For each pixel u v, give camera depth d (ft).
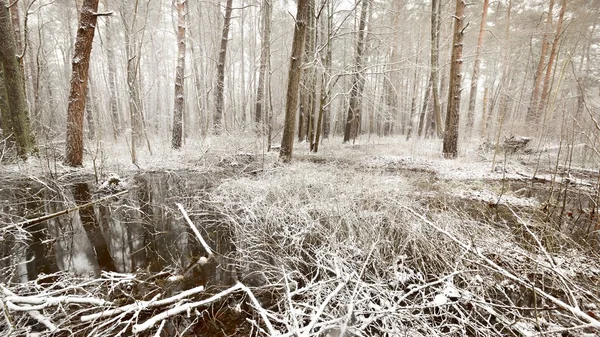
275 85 73.46
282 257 11.81
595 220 16.37
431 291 9.33
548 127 34.42
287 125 28.14
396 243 12.18
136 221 16.12
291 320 7.33
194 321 8.20
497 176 26.89
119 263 11.76
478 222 13.25
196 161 30.68
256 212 16.10
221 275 11.06
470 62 74.69
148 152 34.94
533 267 9.87
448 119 36.37
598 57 63.36
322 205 14.94
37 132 30.89
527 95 61.31
